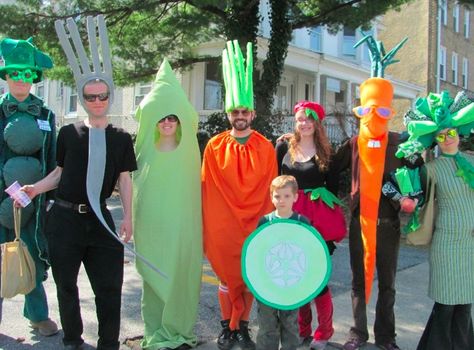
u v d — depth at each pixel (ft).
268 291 10.98
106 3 34.06
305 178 12.53
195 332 13.69
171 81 12.53
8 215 12.06
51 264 11.13
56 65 35.83
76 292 11.36
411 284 18.65
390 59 13.09
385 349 12.42
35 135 12.30
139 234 12.20
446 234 10.93
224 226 12.32
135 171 12.39
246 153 12.50
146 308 12.48
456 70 90.89
